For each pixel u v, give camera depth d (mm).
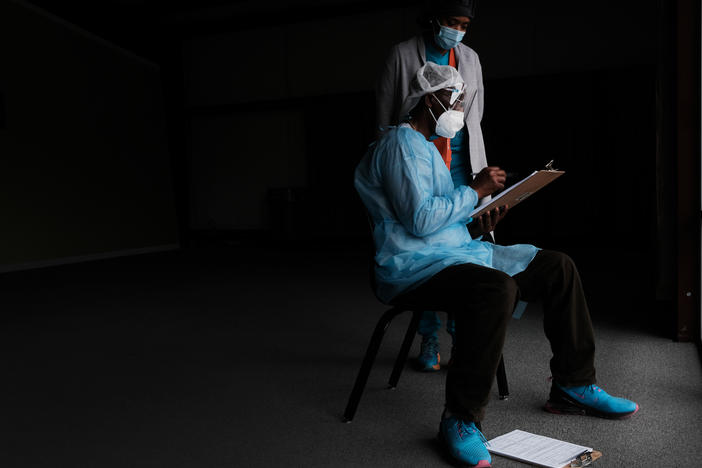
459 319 1589
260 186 9711
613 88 7477
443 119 1761
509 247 1821
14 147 6828
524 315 3416
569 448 1601
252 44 9570
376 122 2518
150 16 9289
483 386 1561
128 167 8828
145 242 9109
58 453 1762
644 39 7551
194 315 3820
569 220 7727
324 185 9047
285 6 9164
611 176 7539
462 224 1823
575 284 1772
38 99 7203
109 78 8492
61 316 3893
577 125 7648
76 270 6598
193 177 10133
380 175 1756
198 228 10164
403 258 1721
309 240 9188
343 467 1600
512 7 8062
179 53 10000
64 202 7551
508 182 5195
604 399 1820
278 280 5316
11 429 1962
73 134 7750
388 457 1649
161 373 2559
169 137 9812
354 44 8977
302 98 9180
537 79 7773
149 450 1763
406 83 2385
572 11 7812
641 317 3252
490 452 1622
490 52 8234
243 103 9625
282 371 2527
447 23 2182
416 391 2191
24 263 6883
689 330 2672
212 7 9336
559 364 1854
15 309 4176
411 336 2172
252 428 1904
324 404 2096
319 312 3783
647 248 7320
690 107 2549
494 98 7973
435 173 1737
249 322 3557
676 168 2613
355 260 6785
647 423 1786
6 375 2590
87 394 2305
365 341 2998
